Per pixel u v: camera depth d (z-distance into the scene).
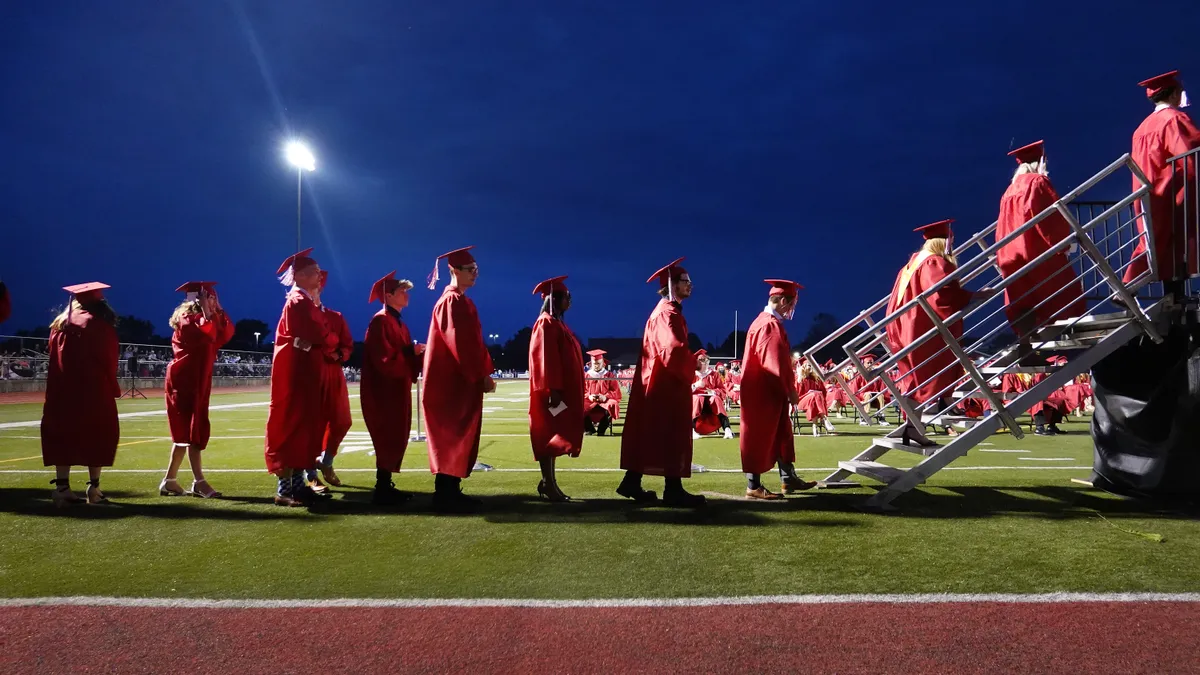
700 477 7.55
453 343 5.47
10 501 5.92
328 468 6.87
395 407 5.86
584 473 7.77
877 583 3.60
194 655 2.79
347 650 2.83
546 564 3.99
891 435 6.68
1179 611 3.18
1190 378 5.26
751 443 5.92
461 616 3.19
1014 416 5.27
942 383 6.41
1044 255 5.26
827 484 6.68
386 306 6.07
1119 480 5.90
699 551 4.24
